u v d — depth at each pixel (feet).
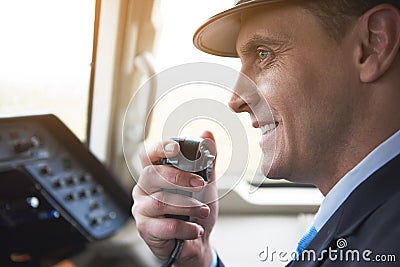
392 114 3.51
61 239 6.07
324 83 3.55
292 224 9.41
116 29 7.48
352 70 3.52
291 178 3.87
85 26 7.27
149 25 7.83
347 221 3.37
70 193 6.23
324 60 3.55
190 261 4.61
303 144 3.66
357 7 3.48
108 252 6.82
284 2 3.65
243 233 8.96
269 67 3.73
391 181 3.39
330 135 3.60
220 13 3.96
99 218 6.43
